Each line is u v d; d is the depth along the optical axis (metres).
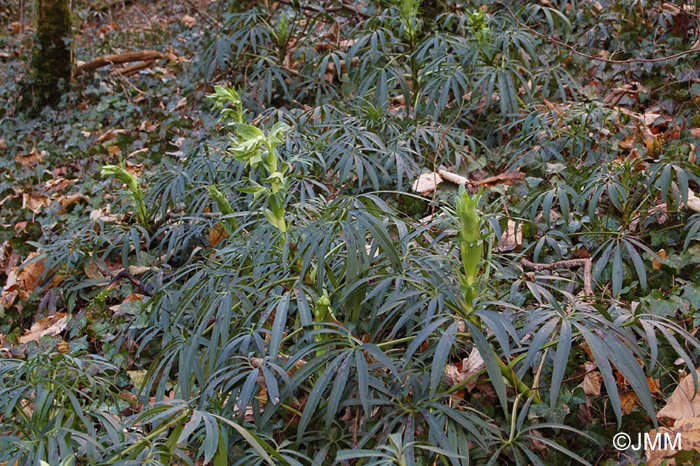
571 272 2.60
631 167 2.91
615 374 2.18
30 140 5.56
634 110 3.91
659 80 3.97
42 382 1.93
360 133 3.36
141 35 8.05
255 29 4.64
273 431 2.09
